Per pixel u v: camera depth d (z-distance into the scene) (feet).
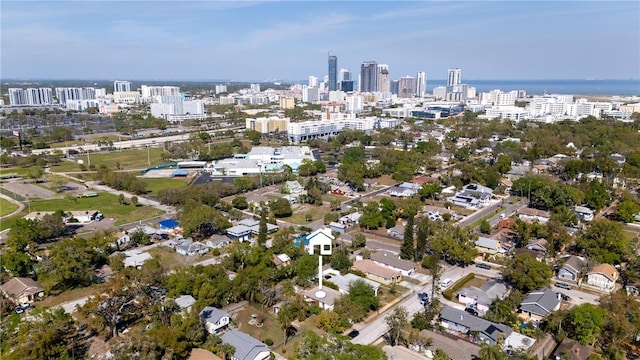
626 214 453.99
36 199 550.77
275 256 359.46
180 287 285.02
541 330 260.01
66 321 243.81
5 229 433.89
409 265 347.56
